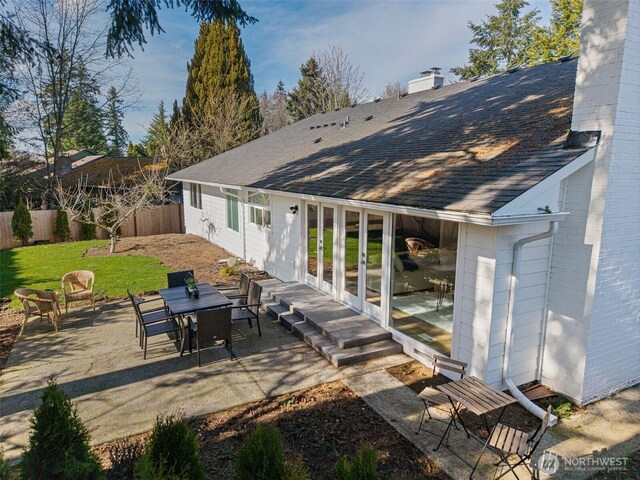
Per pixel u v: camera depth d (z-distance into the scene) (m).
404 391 5.83
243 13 6.73
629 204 5.41
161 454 3.34
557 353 5.84
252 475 3.26
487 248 5.38
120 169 26.67
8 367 6.62
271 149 16.25
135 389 5.91
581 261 5.45
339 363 6.56
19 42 6.69
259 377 6.27
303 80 36.50
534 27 32.69
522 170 5.22
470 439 4.77
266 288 10.09
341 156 10.47
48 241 19.70
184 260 14.71
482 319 5.54
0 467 3.11
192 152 26.89
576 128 5.37
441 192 5.59
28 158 23.86
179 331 7.67
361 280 8.14
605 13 4.93
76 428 3.36
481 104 9.73
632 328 5.93
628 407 5.60
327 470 4.24
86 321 8.67
